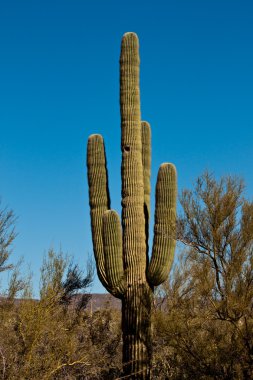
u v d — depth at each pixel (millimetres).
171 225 11711
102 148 13164
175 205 12180
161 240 11945
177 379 10055
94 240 12609
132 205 12562
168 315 10328
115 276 12016
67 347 10758
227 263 10266
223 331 9875
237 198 10820
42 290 11461
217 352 9531
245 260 9852
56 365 10219
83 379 12078
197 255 10812
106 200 12938
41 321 10000
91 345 12297
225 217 10594
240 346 9445
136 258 12172
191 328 9898
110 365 12859
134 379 11391
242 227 10297
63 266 13305
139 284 11984
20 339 9883
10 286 10992
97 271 12445
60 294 12742
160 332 10062
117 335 13672
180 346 9914
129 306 11914
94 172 12977
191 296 10273
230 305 9461
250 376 9328
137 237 12336
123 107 13055
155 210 12289
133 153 12844
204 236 10664
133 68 13188
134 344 11633
